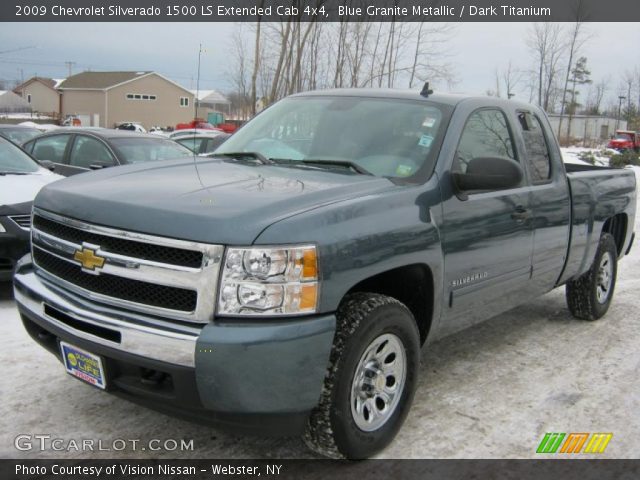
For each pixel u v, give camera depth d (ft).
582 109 199.41
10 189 18.98
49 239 10.75
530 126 15.90
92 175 12.23
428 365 15.55
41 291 10.71
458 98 13.98
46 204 11.09
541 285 16.06
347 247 9.81
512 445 11.87
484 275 13.29
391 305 10.77
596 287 19.22
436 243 11.57
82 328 9.96
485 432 12.28
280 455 11.10
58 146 29.76
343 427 10.15
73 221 10.25
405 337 11.28
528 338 17.85
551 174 16.08
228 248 9.06
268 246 9.11
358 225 10.14
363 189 11.13
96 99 208.95
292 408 9.37
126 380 9.73
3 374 13.64
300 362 9.21
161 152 29.37
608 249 19.40
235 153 13.96
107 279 9.86
